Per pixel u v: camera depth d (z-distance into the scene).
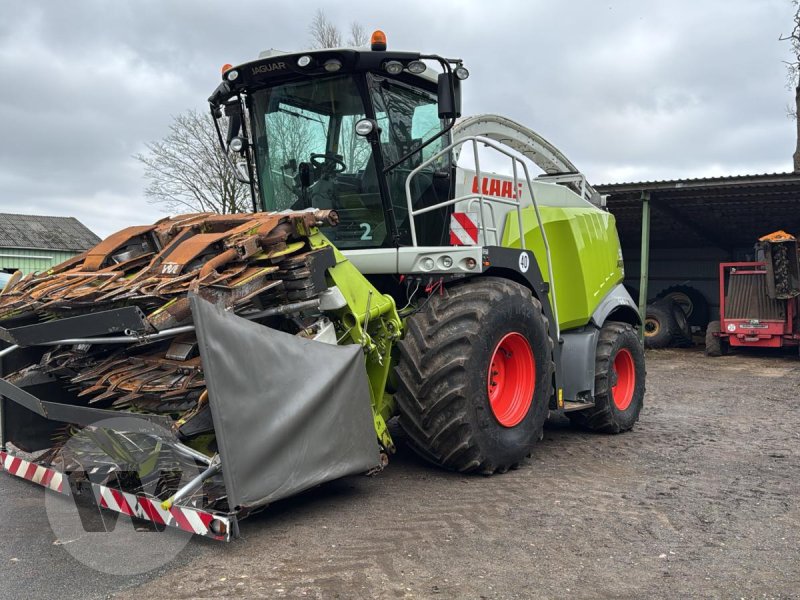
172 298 3.61
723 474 5.07
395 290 5.16
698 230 19.03
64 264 4.73
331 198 5.30
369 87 5.06
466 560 3.37
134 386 3.72
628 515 4.09
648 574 3.26
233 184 20.22
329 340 4.11
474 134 7.07
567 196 7.09
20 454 4.69
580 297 6.39
